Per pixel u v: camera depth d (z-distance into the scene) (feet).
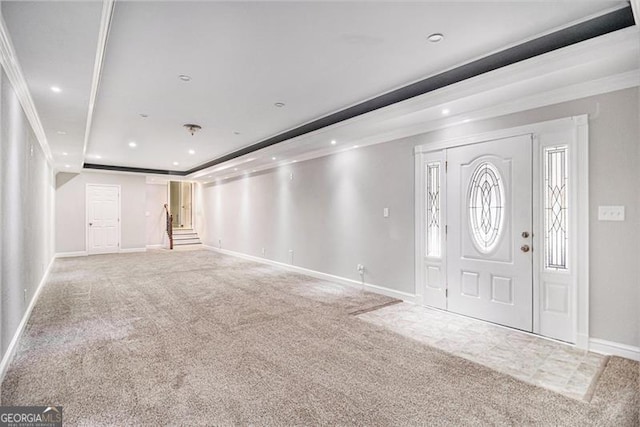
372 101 12.66
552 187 9.95
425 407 6.59
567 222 9.62
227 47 8.58
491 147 11.28
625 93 8.55
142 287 16.75
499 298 11.19
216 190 32.60
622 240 8.64
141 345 9.52
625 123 8.55
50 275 19.67
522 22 7.49
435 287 13.12
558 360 8.60
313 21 7.41
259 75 10.36
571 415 6.31
